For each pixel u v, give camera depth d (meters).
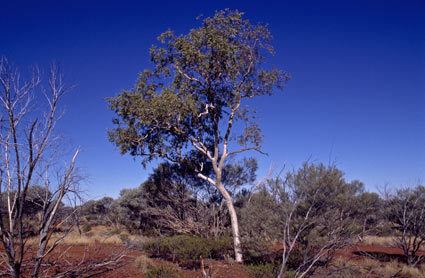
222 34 14.59
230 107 15.47
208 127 17.08
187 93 14.61
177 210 19.09
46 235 5.36
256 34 15.16
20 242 5.02
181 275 10.55
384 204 13.34
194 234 17.53
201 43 14.51
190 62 14.64
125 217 32.25
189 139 15.77
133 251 14.90
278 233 10.48
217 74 15.16
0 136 4.89
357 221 10.51
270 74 15.52
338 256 12.96
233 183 18.88
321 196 9.43
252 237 12.60
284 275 8.16
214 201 18.62
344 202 9.73
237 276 10.59
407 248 12.14
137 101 14.38
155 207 19.81
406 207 12.80
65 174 5.48
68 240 15.06
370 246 17.50
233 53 14.48
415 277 10.00
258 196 13.38
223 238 15.44
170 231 18.39
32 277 5.20
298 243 10.41
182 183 19.22
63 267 6.75
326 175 9.73
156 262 12.55
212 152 18.61
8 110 4.93
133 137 15.45
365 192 13.55
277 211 10.84
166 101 13.56
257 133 15.20
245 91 15.63
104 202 35.75
